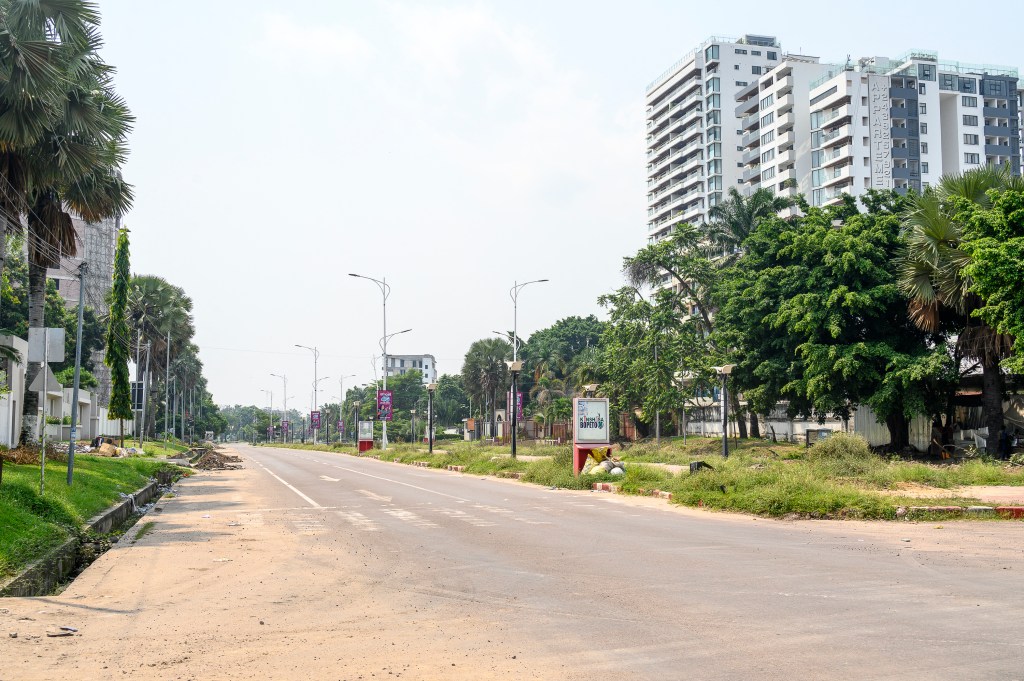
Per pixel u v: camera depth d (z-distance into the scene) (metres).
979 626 6.75
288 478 32.47
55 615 7.64
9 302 54.91
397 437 116.69
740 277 45.00
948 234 31.05
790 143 107.62
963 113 107.25
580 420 27.64
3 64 18.75
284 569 10.28
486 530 14.28
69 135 22.91
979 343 32.50
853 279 37.16
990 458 29.42
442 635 6.81
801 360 40.00
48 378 15.62
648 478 23.61
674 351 54.56
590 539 12.84
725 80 126.56
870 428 42.69
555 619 7.35
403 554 11.48
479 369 98.31
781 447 45.03
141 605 8.16
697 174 128.88
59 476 19.89
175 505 20.56
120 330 49.75
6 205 22.97
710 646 6.29
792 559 10.51
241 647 6.46
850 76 99.19
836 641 6.35
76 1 19.38
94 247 104.00
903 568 9.69
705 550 11.45
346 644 6.54
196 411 147.75
